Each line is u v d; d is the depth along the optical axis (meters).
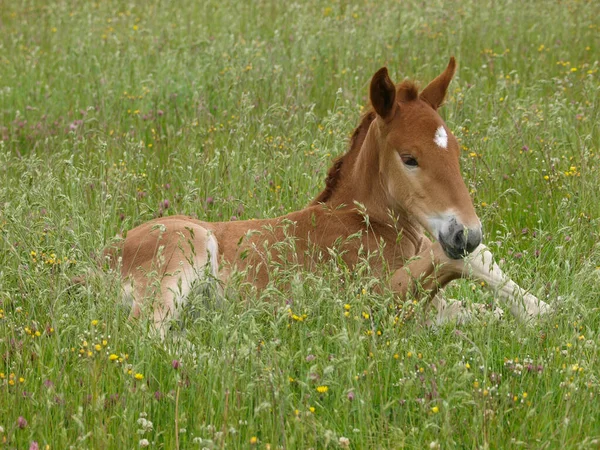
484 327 7.84
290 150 12.85
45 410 6.84
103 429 6.43
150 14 22.75
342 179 9.53
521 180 11.94
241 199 11.34
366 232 9.14
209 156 12.91
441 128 8.39
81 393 7.00
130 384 6.98
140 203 11.05
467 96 13.91
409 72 17.22
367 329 7.91
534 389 7.22
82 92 16.98
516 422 6.75
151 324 8.12
